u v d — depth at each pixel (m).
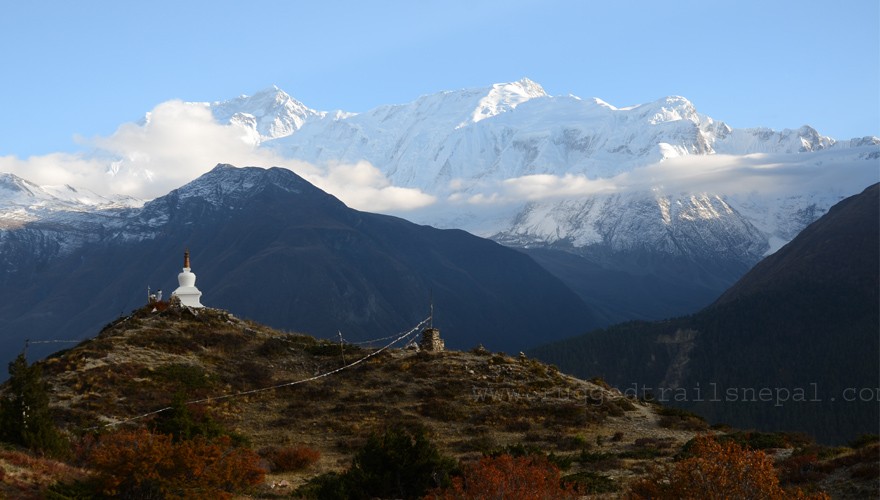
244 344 68.50
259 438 52.91
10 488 32.31
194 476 34.72
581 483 40.62
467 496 33.75
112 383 56.44
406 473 40.75
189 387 58.34
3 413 39.56
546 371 68.62
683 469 31.38
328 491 39.88
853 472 38.00
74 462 39.72
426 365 66.75
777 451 48.16
